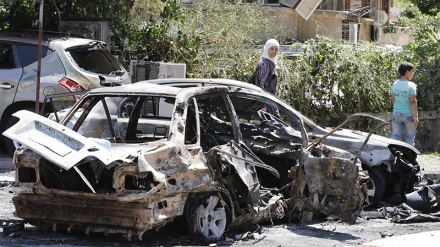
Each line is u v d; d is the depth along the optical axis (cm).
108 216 851
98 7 1786
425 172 1550
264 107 1202
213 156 895
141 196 824
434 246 824
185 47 1814
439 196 1171
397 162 1206
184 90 939
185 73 1711
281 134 1062
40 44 1233
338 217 995
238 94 1022
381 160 1168
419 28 2108
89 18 1750
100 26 1742
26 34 1542
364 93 1850
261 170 1088
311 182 999
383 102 1889
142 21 1827
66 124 973
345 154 1022
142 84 984
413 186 1243
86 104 1062
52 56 1473
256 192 944
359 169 994
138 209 830
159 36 1820
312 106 1823
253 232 966
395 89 1503
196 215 892
